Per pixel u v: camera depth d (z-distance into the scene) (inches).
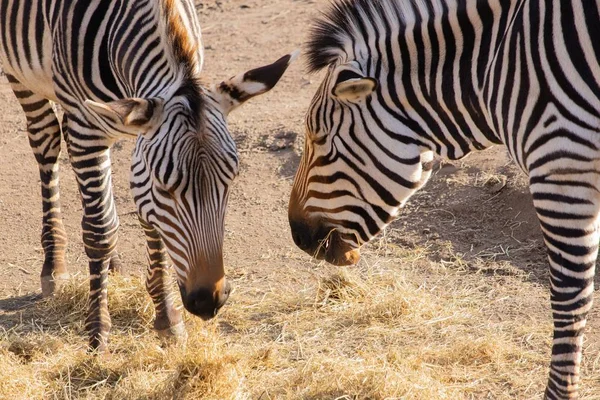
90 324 271.1
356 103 237.6
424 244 339.0
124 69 236.8
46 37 262.4
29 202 398.6
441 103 231.6
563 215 206.7
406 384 238.8
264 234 356.8
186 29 236.2
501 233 340.8
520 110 209.9
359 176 244.1
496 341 264.1
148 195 222.4
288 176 395.5
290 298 303.6
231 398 235.6
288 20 592.4
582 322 215.5
